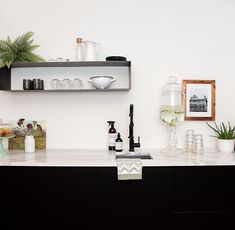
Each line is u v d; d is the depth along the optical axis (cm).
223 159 176
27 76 221
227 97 226
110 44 221
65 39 221
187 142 207
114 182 166
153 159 174
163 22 222
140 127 223
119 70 221
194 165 166
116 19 221
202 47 223
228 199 170
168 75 223
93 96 222
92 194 166
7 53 200
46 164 165
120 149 205
